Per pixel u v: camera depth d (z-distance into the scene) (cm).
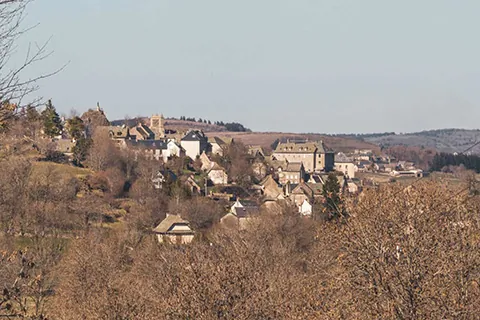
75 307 15388
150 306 13588
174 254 18588
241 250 15938
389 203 10812
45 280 17275
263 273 13638
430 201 10538
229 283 11206
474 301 8788
